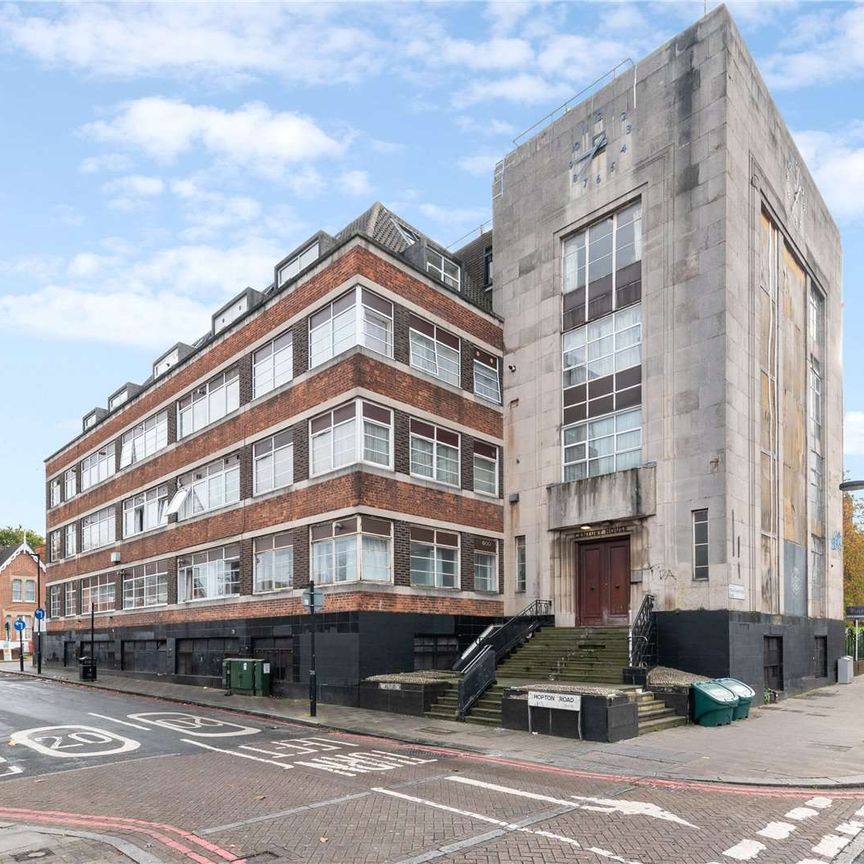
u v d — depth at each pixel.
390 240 27.38
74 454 43.12
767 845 8.44
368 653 20.94
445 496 24.53
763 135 25.03
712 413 21.42
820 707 20.53
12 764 13.34
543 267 27.23
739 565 20.97
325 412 23.23
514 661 22.12
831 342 31.91
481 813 9.66
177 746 14.98
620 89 25.39
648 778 11.58
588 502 24.09
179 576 30.62
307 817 9.57
